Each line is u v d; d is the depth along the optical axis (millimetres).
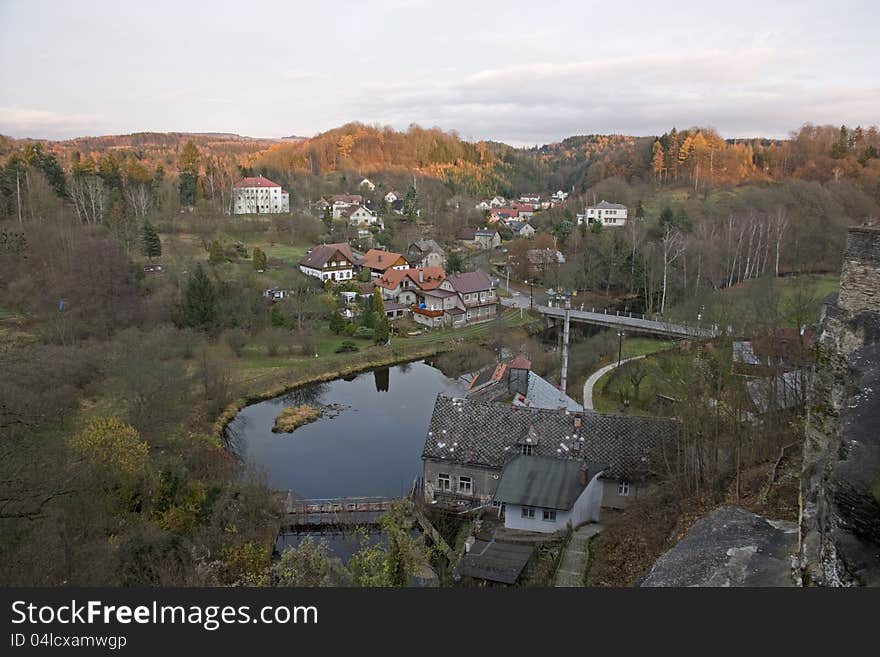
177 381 49844
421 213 160625
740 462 30938
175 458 40812
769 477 26328
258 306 80688
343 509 39875
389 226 139625
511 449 38281
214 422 56969
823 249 97625
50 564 24516
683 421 33156
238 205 144625
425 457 39156
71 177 123188
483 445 38875
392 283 97625
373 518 39031
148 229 94125
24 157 116438
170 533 30109
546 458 35469
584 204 143500
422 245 120500
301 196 162500
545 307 93125
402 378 72688
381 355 77500
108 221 100000
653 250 95000
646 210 132625
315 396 66812
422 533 36156
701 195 138375
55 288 70500
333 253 102188
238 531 32156
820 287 80500
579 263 100500
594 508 35750
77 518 29250
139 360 48250
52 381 47125
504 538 32469
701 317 52438
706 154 154875
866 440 12961
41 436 34031
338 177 191125
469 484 38656
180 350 64625
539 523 33250
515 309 94938
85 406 49156
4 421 29906
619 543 29422
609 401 56750
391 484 46375
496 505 36844
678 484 30891
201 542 29578
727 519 21266
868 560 12070
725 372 33188
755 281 78312
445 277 96000
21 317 70125
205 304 75500
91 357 54031
